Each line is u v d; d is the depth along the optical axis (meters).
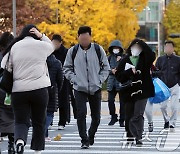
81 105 24.47
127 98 25.00
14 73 19.36
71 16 92.88
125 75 24.64
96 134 30.78
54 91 26.62
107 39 94.38
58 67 26.58
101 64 24.66
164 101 30.98
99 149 24.81
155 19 165.12
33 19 87.19
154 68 29.27
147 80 24.80
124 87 24.91
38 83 19.20
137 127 25.19
